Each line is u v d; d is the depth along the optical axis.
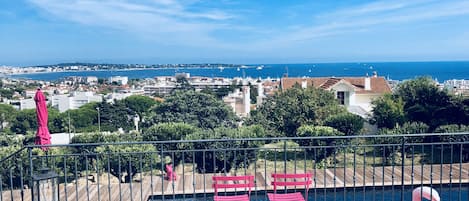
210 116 30.38
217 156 13.50
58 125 43.25
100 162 12.93
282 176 7.00
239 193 8.90
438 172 9.77
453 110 21.55
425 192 6.25
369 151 17.23
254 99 62.81
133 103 50.06
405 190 8.96
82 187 9.34
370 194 8.95
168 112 30.27
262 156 15.51
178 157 14.20
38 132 11.05
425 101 23.33
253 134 16.27
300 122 22.84
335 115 21.27
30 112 43.28
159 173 13.09
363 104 33.03
